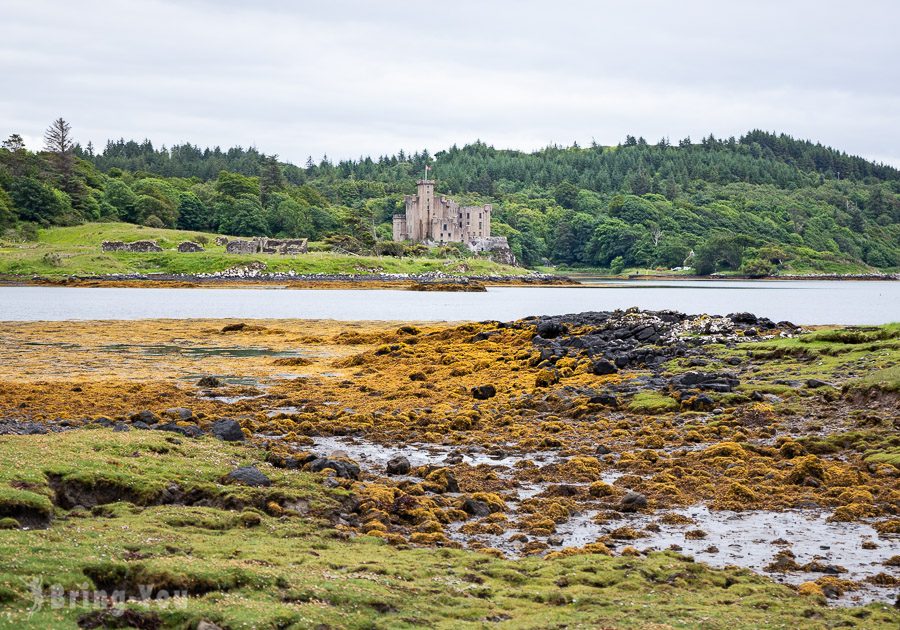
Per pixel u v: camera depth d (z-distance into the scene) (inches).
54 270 7234.3
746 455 1213.1
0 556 661.3
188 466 1000.2
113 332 3144.7
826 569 800.9
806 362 1841.8
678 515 967.6
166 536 777.6
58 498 867.4
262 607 620.1
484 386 1729.8
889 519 955.3
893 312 4783.5
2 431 1143.6
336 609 634.8
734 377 1699.1
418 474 1128.2
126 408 1521.9
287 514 903.1
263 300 5447.8
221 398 1732.3
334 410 1598.2
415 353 2359.7
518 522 936.3
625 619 649.0
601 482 1071.6
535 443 1334.9
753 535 909.8
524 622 637.9
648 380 1760.6
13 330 3154.5
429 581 723.4
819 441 1259.8
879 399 1455.5
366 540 845.2
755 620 657.0
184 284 6914.4
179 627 593.3
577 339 2245.3
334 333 3186.5
